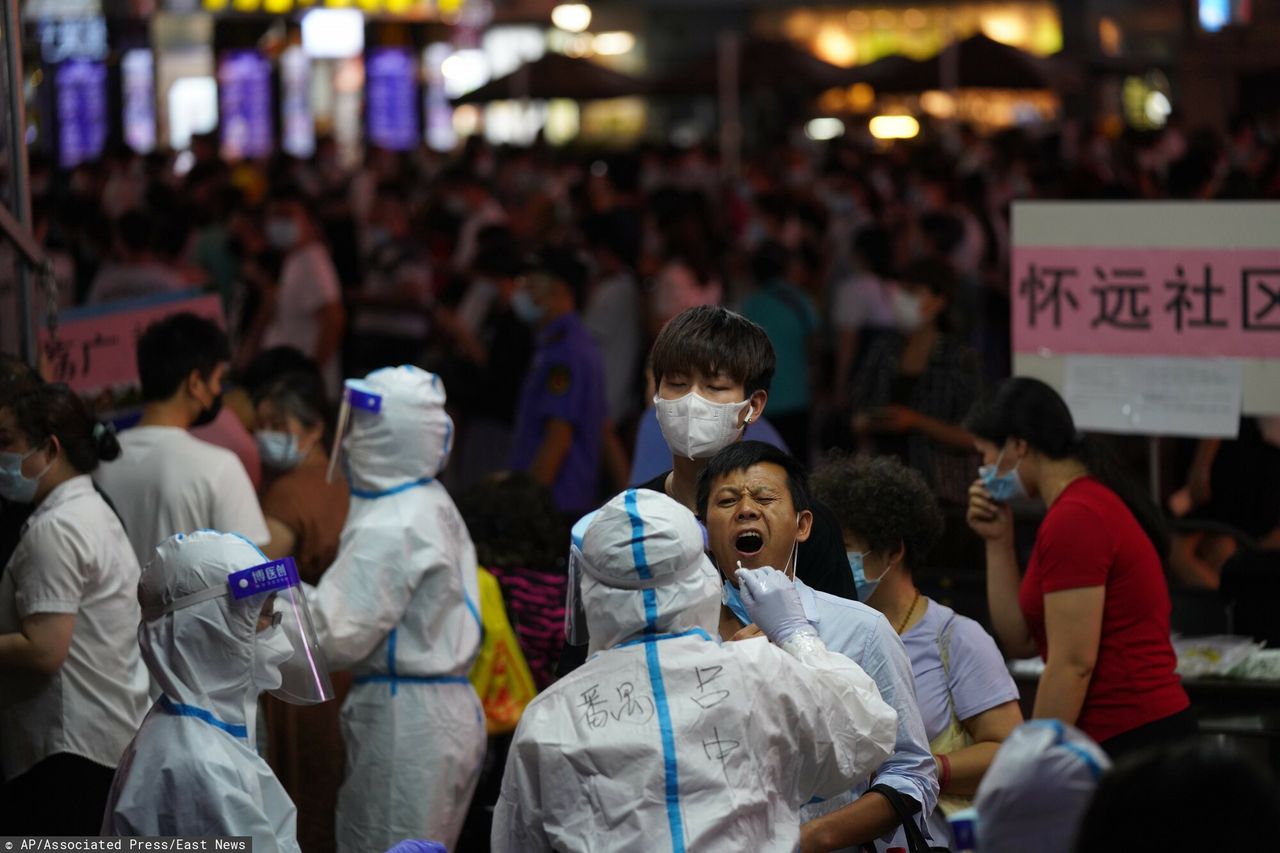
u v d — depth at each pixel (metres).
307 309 14.12
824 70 29.36
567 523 10.02
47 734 5.66
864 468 5.23
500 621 6.75
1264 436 9.22
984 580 7.62
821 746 3.88
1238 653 6.70
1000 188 20.58
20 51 7.61
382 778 5.84
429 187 23.36
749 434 7.63
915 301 9.63
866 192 20.36
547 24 41.44
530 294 10.59
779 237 18.06
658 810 3.67
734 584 4.41
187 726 4.38
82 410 5.74
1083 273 7.93
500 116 42.31
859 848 4.41
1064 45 37.84
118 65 25.56
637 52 43.31
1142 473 9.77
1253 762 2.73
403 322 15.27
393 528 5.80
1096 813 2.69
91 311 8.36
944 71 28.23
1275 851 2.58
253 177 23.83
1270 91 26.67
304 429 6.97
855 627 4.40
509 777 3.84
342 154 32.41
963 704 5.11
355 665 5.93
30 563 5.55
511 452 12.40
